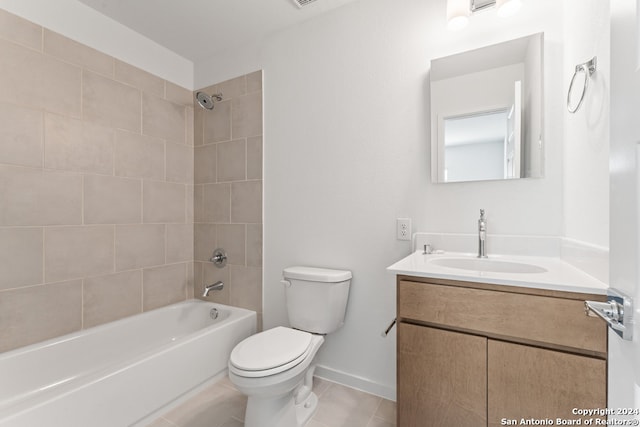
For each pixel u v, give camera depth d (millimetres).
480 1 1385
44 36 1535
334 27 1762
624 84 517
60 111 1598
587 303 603
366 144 1674
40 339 1518
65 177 1618
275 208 1973
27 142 1477
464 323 1003
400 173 1588
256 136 2043
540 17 1297
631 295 500
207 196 2270
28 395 1411
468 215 1435
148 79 2037
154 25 1898
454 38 1462
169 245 2174
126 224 1910
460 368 1011
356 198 1702
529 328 908
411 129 1560
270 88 1989
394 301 1600
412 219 1559
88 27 1716
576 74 1068
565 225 1240
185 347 1560
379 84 1638
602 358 823
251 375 1153
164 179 2141
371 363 1656
